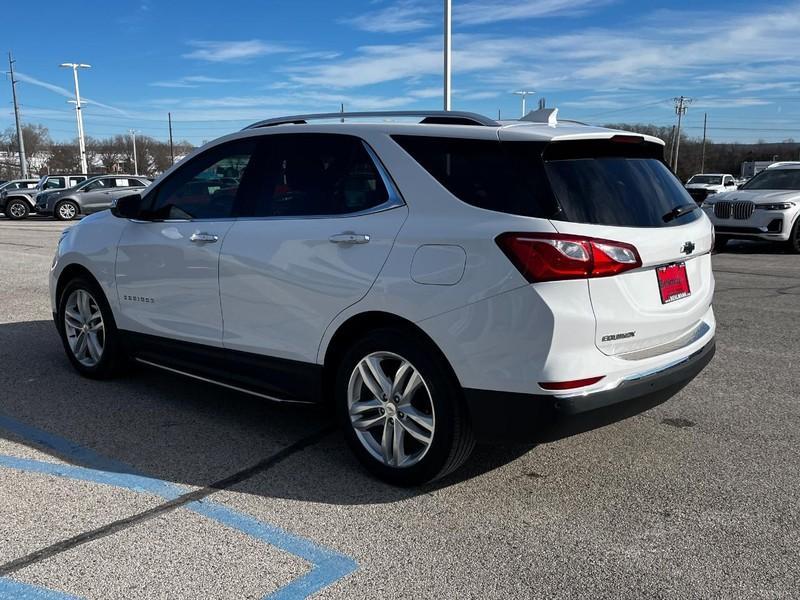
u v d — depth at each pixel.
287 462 3.89
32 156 87.75
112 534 3.11
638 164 3.62
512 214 3.13
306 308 3.74
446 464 3.38
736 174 88.44
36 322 7.41
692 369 3.61
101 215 5.31
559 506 3.38
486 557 2.93
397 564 2.88
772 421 4.47
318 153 3.89
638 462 3.87
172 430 4.36
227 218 4.23
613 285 3.15
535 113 3.78
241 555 2.94
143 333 4.79
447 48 17.58
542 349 3.02
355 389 3.67
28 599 2.63
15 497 3.45
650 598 2.64
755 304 8.34
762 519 3.24
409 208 3.44
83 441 4.17
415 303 3.29
